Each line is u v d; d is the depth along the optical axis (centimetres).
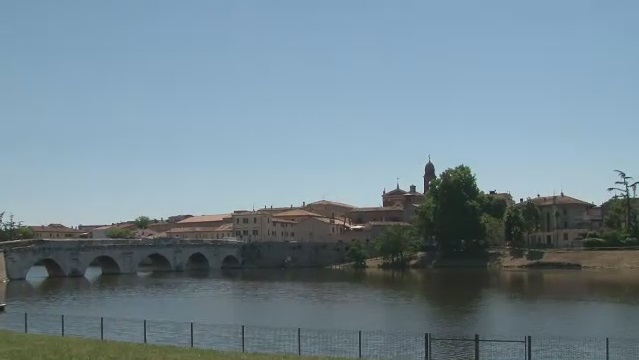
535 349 6938
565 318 9512
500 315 9931
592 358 6394
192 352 5106
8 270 16950
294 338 7631
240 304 11994
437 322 9325
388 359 6166
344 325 9100
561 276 16775
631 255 19425
